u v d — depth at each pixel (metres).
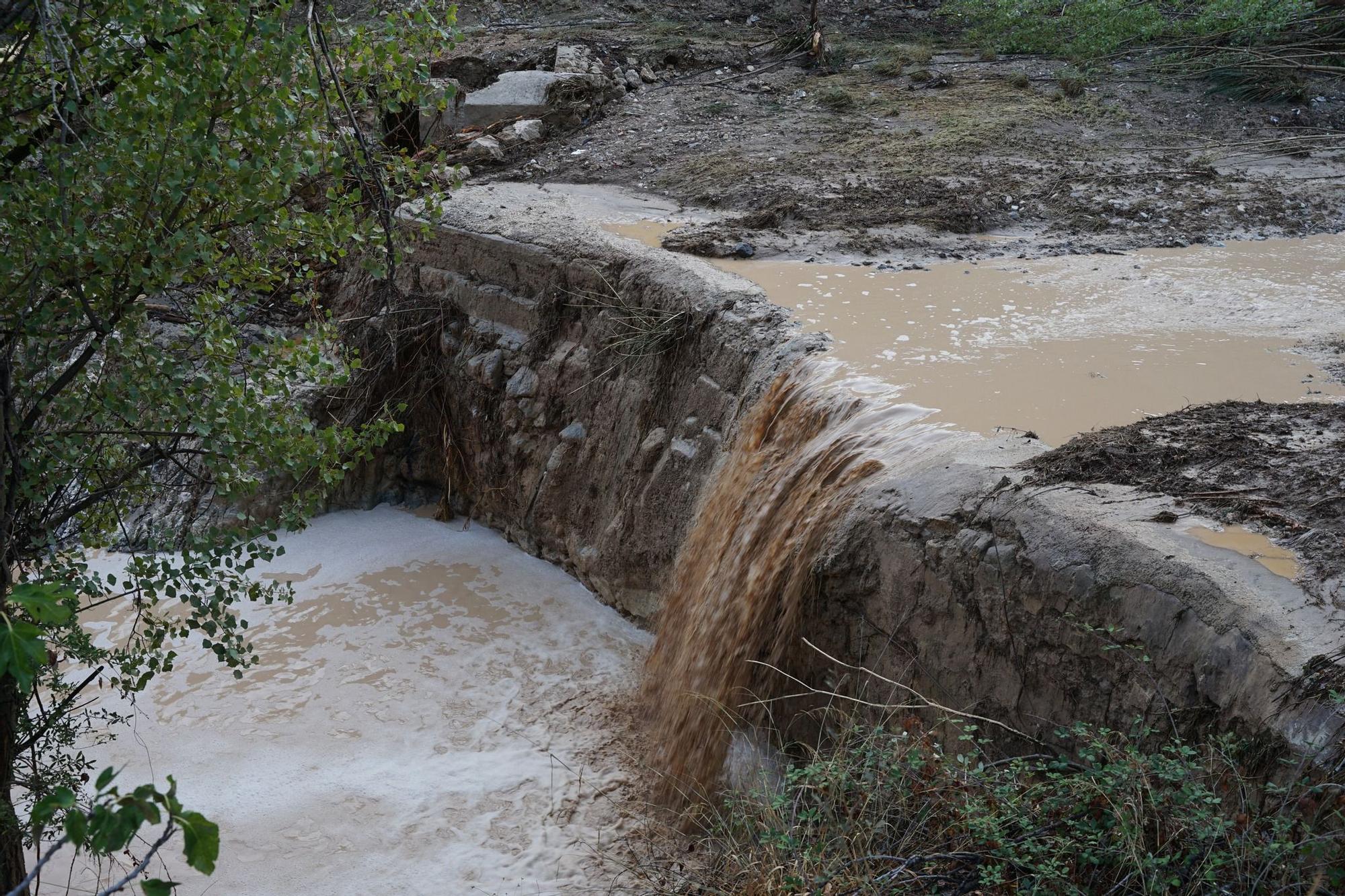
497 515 10.52
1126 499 5.42
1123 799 4.30
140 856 6.66
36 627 2.81
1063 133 13.80
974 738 5.50
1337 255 10.23
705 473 8.36
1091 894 4.28
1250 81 14.67
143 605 5.77
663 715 7.52
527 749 7.57
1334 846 3.81
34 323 5.03
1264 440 5.96
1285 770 4.13
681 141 14.38
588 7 19.30
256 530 5.82
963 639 5.58
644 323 9.23
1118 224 11.18
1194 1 16.39
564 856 6.55
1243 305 8.80
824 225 11.03
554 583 9.68
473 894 6.31
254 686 8.35
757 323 8.48
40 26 4.86
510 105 15.03
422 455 11.09
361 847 6.75
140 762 7.53
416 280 11.27
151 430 5.64
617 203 12.35
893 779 5.01
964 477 5.85
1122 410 6.70
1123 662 4.87
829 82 16.06
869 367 7.47
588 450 9.56
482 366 10.42
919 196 11.80
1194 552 4.89
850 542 6.09
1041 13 16.69
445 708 8.07
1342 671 4.15
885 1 19.14
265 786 7.29
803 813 5.23
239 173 5.18
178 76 4.93
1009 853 4.39
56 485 5.49
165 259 5.11
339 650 8.77
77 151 5.07
